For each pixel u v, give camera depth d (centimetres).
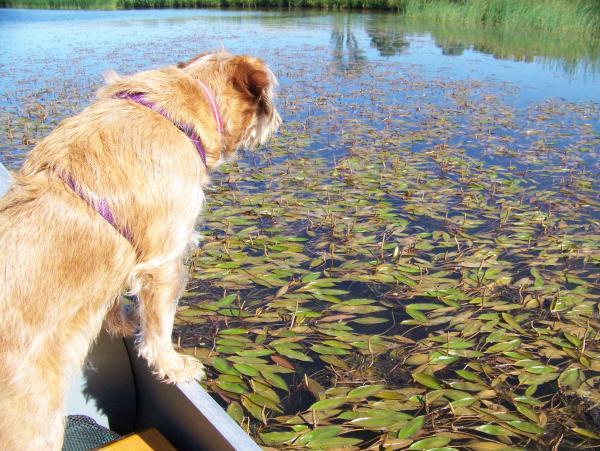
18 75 421
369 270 152
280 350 122
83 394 79
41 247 67
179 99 81
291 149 249
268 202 194
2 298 64
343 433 101
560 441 99
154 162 76
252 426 104
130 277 77
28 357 65
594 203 192
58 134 75
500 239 167
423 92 365
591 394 109
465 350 121
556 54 518
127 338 82
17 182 71
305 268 155
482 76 421
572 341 123
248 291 144
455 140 262
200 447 69
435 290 142
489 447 98
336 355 121
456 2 848
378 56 520
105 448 67
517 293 141
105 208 72
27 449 66
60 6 1259
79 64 469
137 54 523
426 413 105
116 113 77
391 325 131
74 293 69
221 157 89
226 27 784
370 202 194
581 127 282
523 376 114
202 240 167
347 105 330
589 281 147
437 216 182
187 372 82
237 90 88
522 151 246
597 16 662
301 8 1153
